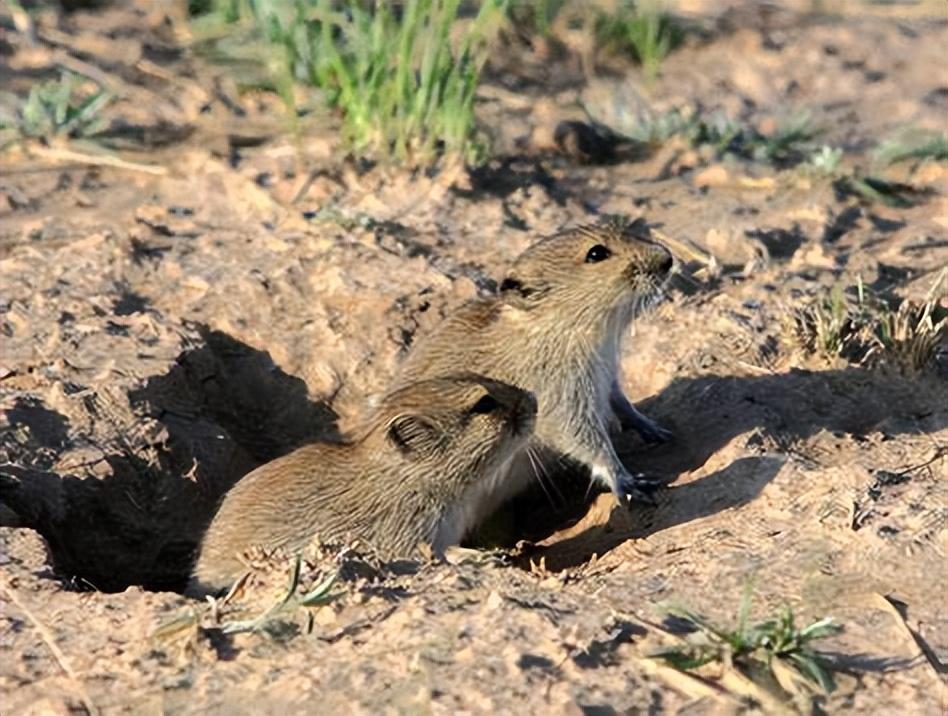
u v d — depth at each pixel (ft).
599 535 38.29
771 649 28.73
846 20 72.79
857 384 41.45
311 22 63.16
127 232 50.24
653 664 28.71
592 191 54.65
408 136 55.31
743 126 60.54
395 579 32.40
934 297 44.34
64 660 30.04
